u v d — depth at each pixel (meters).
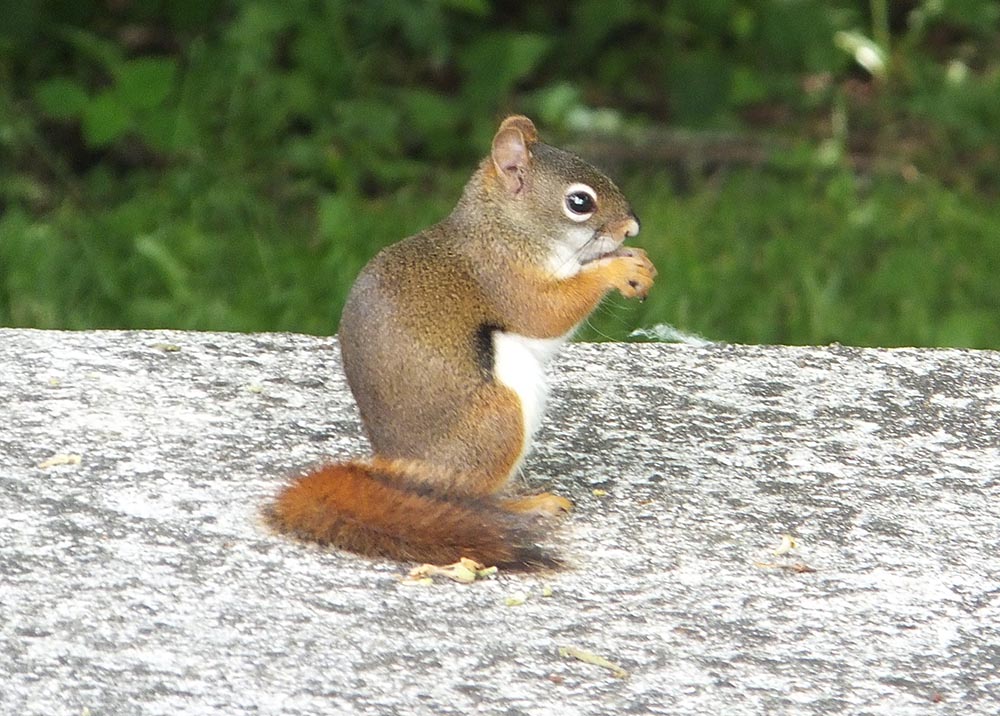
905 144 18.55
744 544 7.40
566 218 7.76
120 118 15.92
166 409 8.51
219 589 6.82
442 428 7.33
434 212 15.83
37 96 16.38
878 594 7.02
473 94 17.59
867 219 16.14
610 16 18.91
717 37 19.23
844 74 19.91
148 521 7.33
